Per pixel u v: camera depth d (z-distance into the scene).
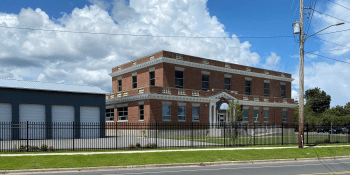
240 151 19.38
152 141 27.06
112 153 17.39
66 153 17.55
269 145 24.33
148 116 34.59
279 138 34.84
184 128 36.69
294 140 31.28
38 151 18.80
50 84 31.17
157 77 37.84
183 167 14.93
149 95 34.47
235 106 25.59
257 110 46.69
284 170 13.70
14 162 14.48
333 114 69.94
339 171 13.41
